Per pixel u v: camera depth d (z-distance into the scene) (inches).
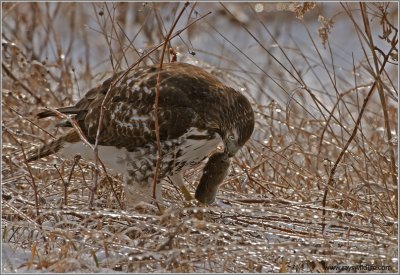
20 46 648.4
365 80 602.2
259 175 471.8
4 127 449.1
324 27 446.6
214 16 789.9
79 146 435.2
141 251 355.6
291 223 405.4
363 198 440.1
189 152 418.6
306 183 463.5
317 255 355.6
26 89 559.2
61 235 368.2
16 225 377.4
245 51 737.0
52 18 694.5
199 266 357.1
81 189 442.0
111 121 420.5
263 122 543.8
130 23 685.3
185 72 429.1
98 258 364.5
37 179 456.4
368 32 432.8
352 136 426.6
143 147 417.4
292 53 729.6
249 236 392.2
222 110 420.8
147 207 410.6
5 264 355.9
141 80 421.1
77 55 702.5
